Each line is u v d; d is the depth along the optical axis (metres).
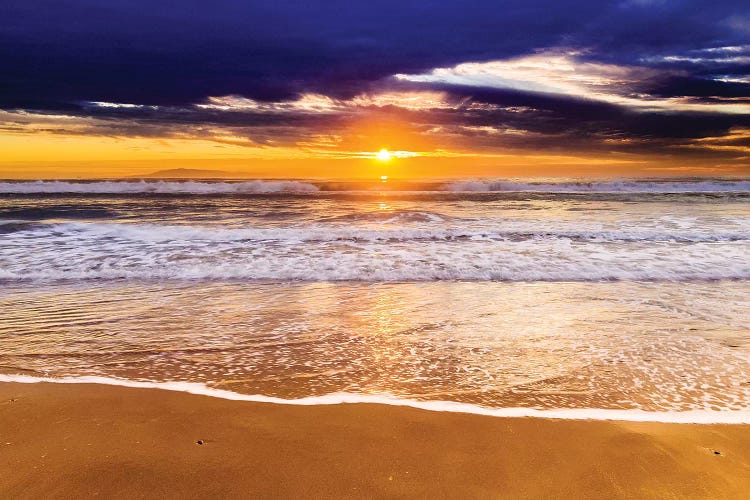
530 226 12.85
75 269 7.91
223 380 3.77
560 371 3.95
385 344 4.62
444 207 18.16
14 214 15.52
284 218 14.79
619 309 5.78
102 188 27.14
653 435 2.91
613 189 27.20
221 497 2.29
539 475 2.49
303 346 4.57
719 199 21.16
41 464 2.55
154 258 8.70
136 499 2.27
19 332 4.93
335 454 2.68
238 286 7.00
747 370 3.94
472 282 7.24
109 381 3.73
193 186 27.72
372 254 9.09
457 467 2.56
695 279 7.32
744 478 2.46
